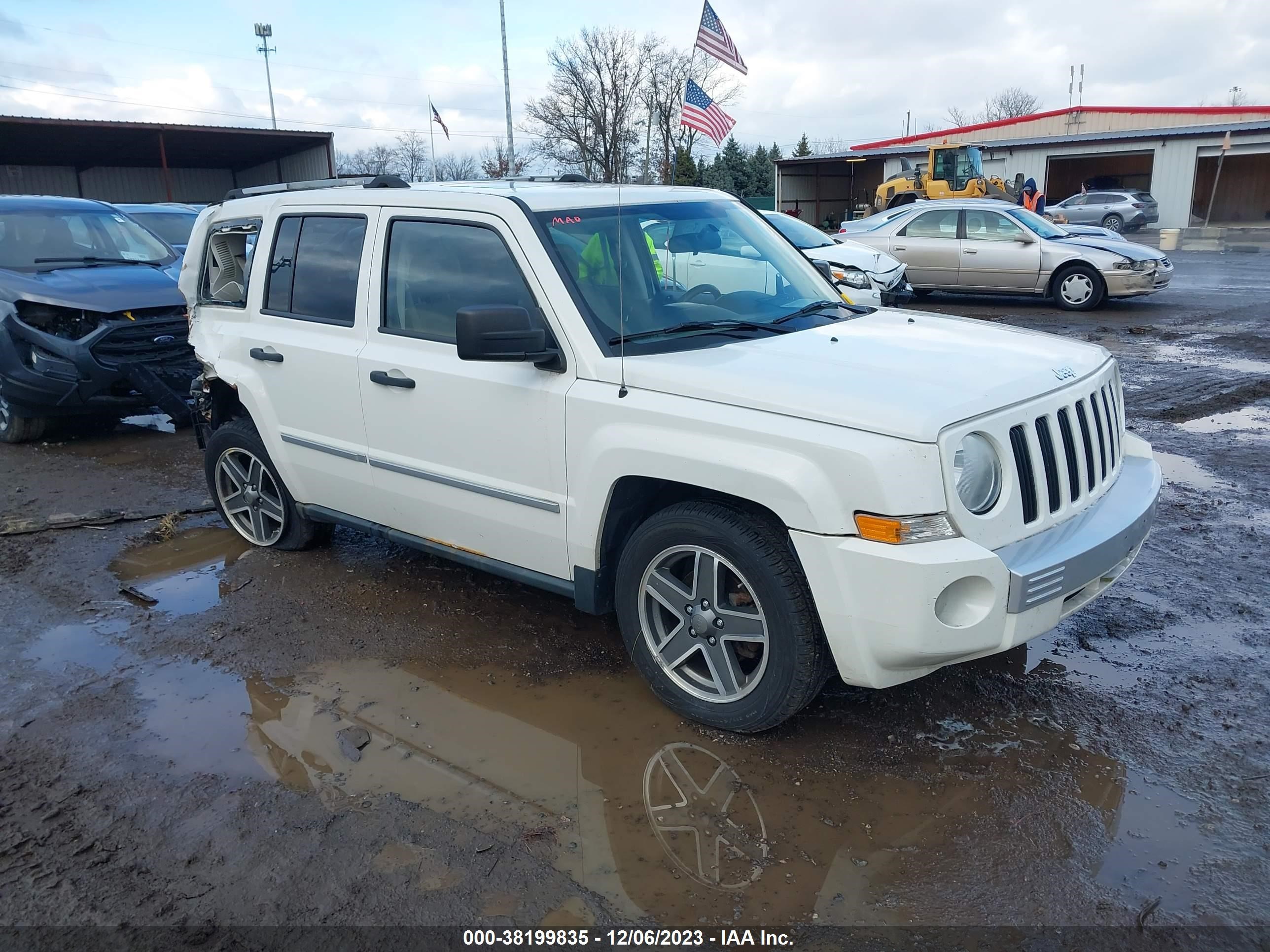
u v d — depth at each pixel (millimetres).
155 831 3074
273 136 31828
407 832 3031
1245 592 4559
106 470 7328
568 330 3631
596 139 44312
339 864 2895
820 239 12883
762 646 3400
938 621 2922
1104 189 40062
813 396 3088
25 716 3807
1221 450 6953
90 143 31125
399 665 4152
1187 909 2623
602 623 4504
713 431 3213
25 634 4535
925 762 3334
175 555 5516
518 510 3891
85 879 2859
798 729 3559
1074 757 3332
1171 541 5230
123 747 3568
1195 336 11828
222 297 5402
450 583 4996
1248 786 3137
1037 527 3203
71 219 9109
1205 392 8781
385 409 4316
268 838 3023
